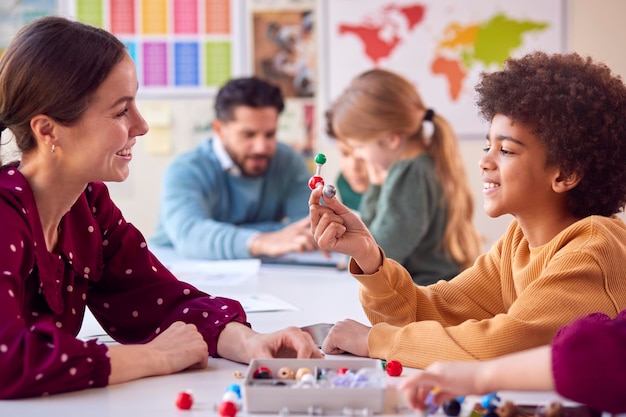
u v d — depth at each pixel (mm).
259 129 3227
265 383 1078
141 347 1257
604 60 3943
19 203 1249
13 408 1087
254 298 2002
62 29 1256
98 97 1252
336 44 4004
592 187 1340
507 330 1228
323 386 1057
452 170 2701
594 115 1307
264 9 3998
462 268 2668
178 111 4023
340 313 1824
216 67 4016
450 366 969
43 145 1267
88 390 1169
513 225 1480
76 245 1412
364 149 2801
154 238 3330
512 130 1323
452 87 3990
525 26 3951
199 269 2562
